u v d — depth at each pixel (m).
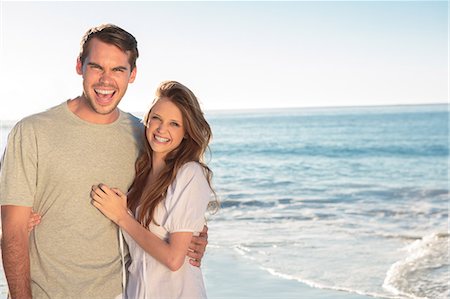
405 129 48.44
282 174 21.98
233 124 63.84
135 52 3.35
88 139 3.29
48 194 3.23
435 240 9.99
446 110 86.12
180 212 3.23
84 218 3.27
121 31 3.27
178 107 3.34
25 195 3.14
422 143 36.16
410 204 14.62
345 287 7.12
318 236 10.29
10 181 3.13
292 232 10.65
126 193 3.44
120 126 3.42
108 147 3.35
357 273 7.77
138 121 3.59
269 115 94.19
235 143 37.91
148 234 3.21
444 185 18.52
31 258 3.27
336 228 11.12
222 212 13.17
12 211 3.12
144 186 3.45
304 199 15.38
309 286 7.12
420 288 7.14
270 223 11.65
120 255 3.40
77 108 3.33
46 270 3.24
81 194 3.26
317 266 8.10
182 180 3.29
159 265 3.31
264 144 36.88
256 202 14.75
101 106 3.22
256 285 7.11
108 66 3.20
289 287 7.05
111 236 3.36
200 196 3.29
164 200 3.29
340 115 79.69
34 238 3.26
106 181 3.34
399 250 9.21
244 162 26.70
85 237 3.28
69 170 3.22
